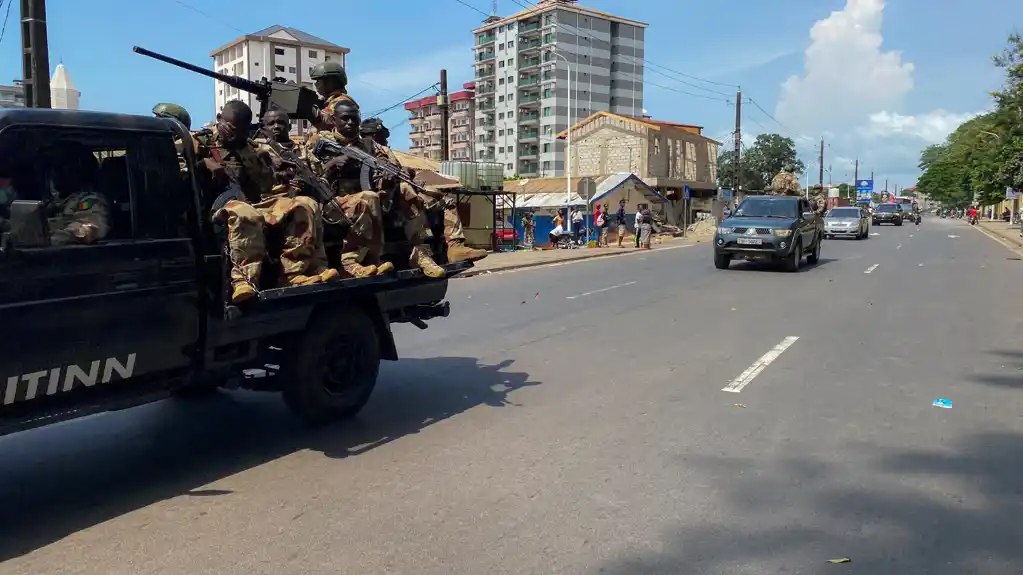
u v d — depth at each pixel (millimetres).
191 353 4523
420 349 8641
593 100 99375
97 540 3764
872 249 25172
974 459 4852
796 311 11258
